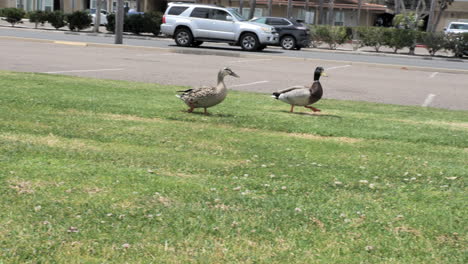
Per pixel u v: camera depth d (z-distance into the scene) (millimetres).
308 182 5684
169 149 6797
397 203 5145
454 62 32344
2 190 4859
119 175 5516
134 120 8531
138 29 40281
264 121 9062
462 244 4234
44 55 19672
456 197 5391
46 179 5254
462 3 58094
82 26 41344
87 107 9398
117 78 14539
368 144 7820
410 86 17281
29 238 3965
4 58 17656
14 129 7363
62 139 6969
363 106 12078
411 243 4219
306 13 54375
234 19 30453
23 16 42812
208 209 4703
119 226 4254
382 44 38969
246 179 5664
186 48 28844
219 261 3768
